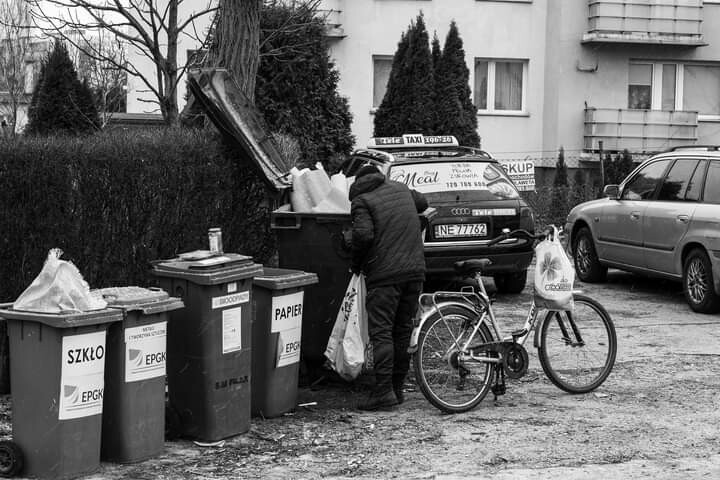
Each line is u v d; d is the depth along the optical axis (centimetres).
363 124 2391
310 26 1562
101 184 721
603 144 2455
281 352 686
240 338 632
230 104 816
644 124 2470
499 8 2444
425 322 698
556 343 757
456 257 1109
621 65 2484
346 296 712
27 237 696
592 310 771
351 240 702
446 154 1190
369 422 680
